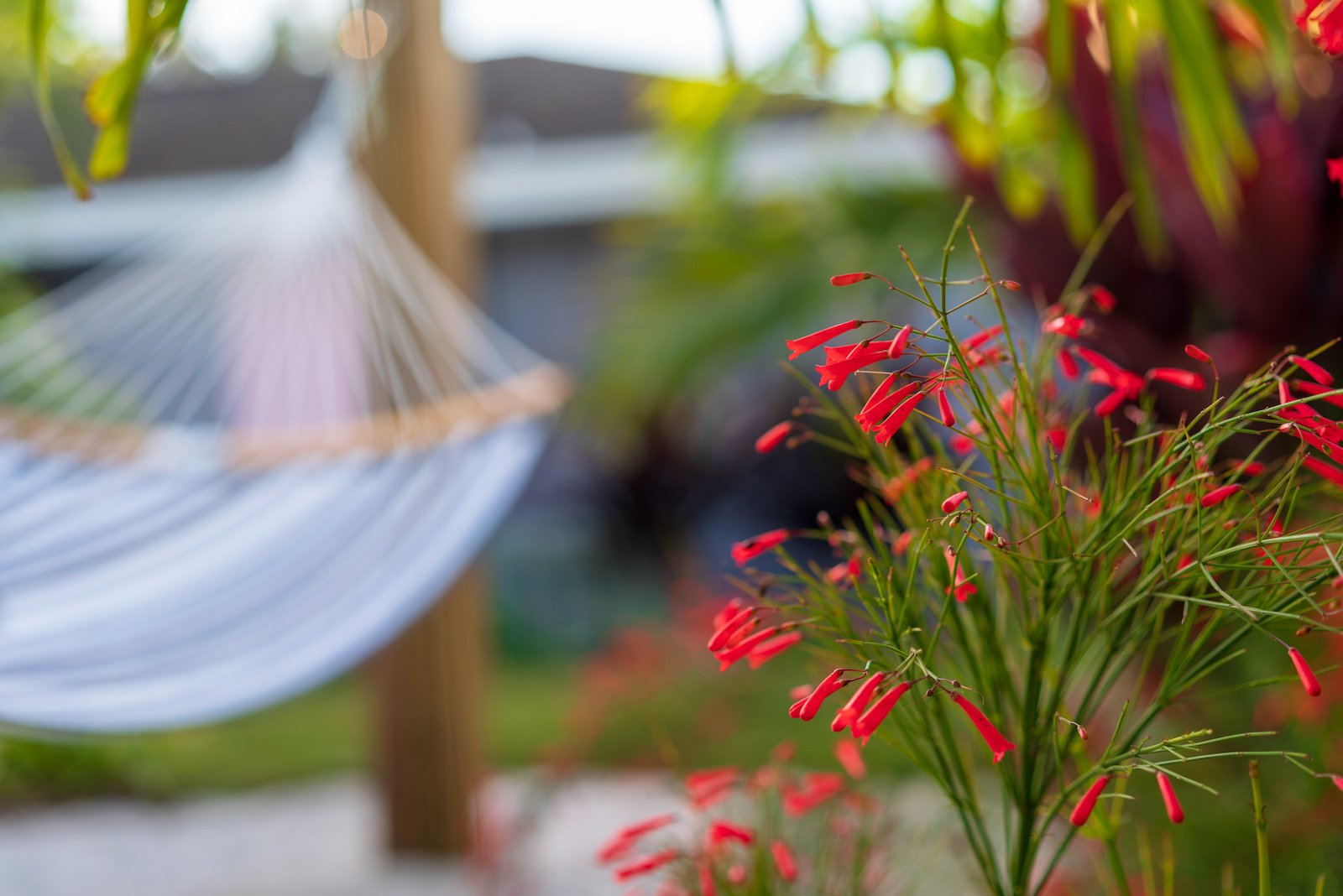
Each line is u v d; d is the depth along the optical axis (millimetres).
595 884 2912
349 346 2711
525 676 6246
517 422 2367
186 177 6746
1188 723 1679
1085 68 2225
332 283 2609
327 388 2723
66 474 2182
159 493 2213
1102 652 892
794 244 3725
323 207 2521
